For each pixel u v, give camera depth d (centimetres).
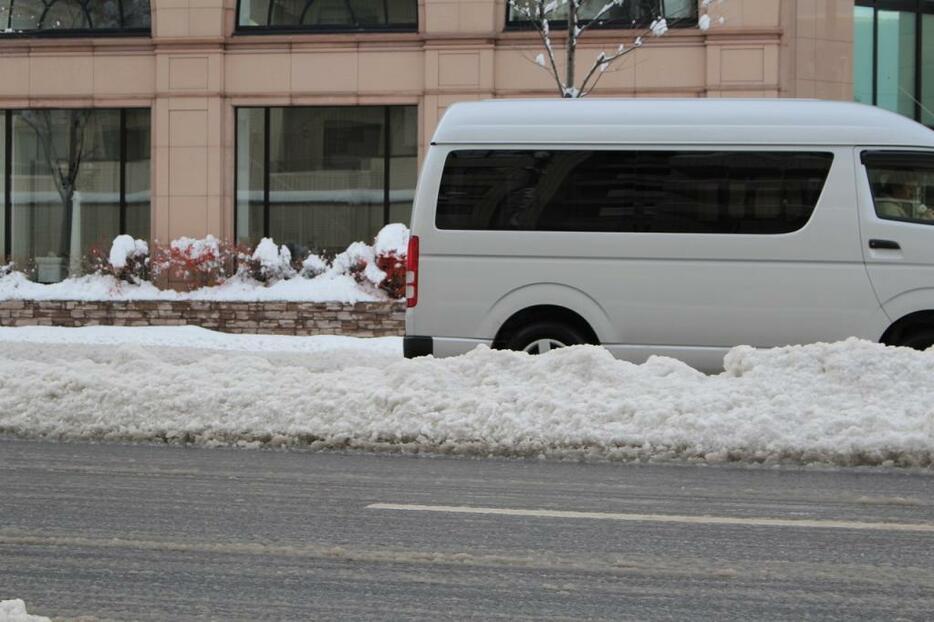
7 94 2412
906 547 550
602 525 590
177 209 2355
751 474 730
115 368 982
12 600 425
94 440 854
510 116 1067
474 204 1058
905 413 801
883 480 712
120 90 2386
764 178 1038
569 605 460
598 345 1045
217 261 2241
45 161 2470
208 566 513
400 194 2362
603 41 2234
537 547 547
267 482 696
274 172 2398
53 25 2430
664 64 2230
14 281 2284
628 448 777
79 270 2409
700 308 1033
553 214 1050
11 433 872
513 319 1062
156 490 672
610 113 1060
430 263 1056
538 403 823
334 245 2391
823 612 453
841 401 816
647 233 1038
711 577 500
